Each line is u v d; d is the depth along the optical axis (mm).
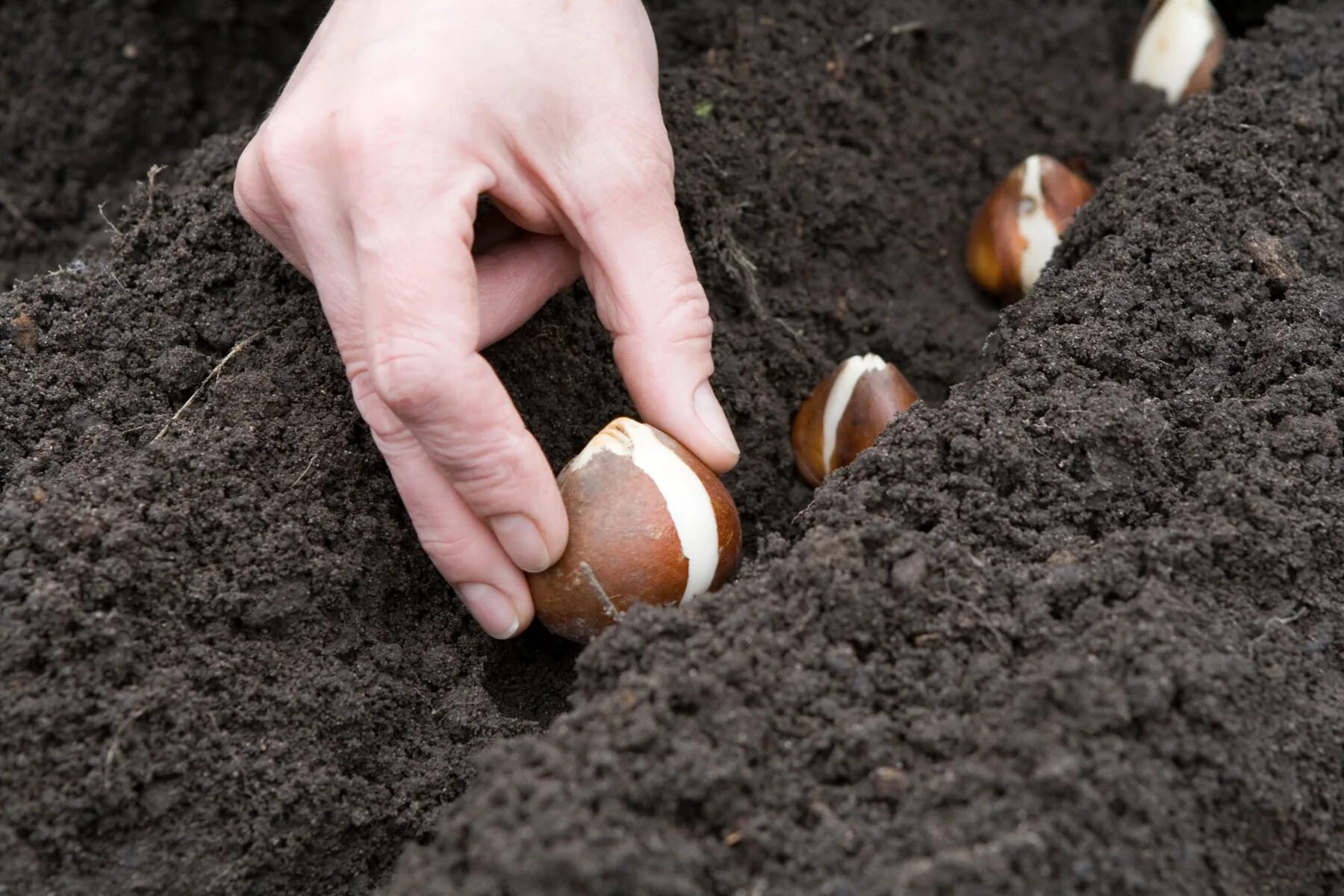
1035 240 591
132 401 511
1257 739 462
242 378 515
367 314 470
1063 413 497
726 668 461
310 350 521
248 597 488
